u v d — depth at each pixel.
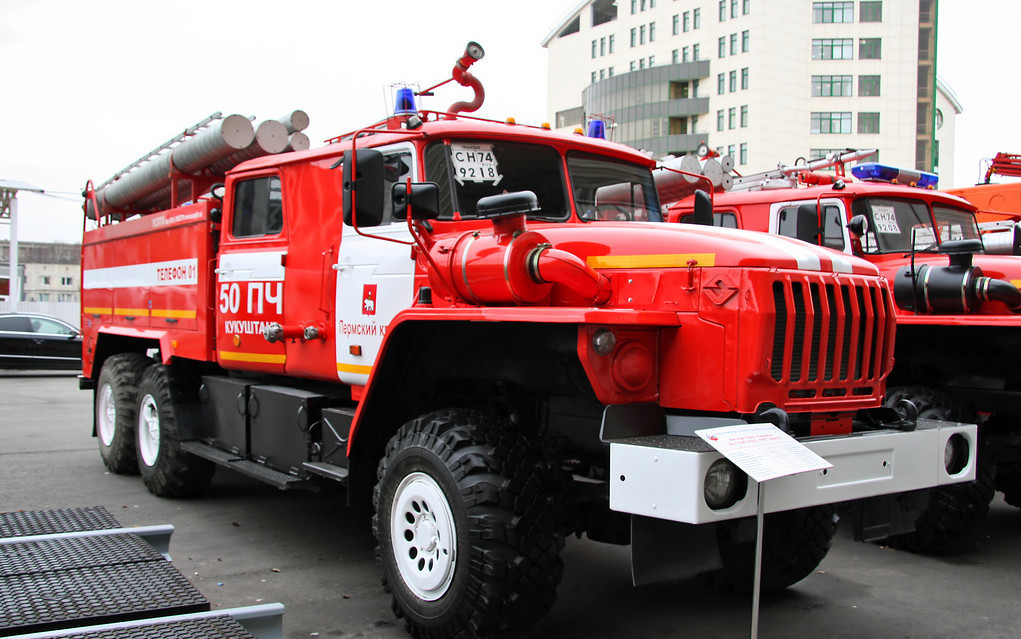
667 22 62.28
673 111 61.00
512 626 3.52
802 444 3.17
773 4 56.81
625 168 4.98
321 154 4.91
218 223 5.89
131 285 7.12
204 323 5.87
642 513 3.12
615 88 64.31
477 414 3.80
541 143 4.63
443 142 4.33
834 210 6.96
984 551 5.61
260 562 5.02
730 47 58.47
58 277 59.16
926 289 5.58
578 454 4.05
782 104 57.59
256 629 2.88
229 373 6.21
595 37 68.56
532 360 3.72
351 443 4.23
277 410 5.16
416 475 3.79
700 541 3.41
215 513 6.15
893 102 58.78
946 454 3.85
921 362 5.83
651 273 3.61
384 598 4.43
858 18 58.59
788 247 3.60
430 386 4.16
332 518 6.05
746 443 3.00
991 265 6.28
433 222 4.17
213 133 5.80
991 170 12.23
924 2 58.62
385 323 4.39
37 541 3.60
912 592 4.70
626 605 4.40
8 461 8.02
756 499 3.14
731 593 4.60
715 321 3.37
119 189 7.64
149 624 2.67
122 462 7.19
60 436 9.62
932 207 7.31
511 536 3.42
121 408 7.03
